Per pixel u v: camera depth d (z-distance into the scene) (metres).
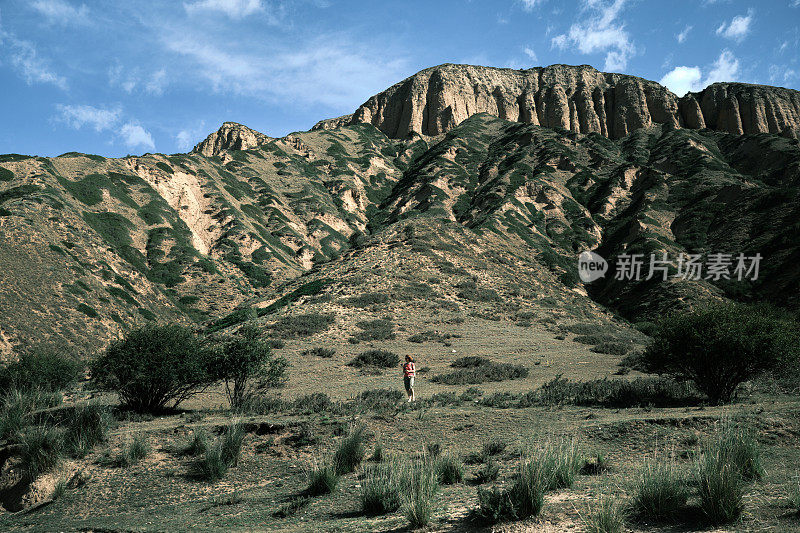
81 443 10.62
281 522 6.67
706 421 9.96
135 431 11.92
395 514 6.27
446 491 7.18
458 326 37.06
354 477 8.66
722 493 4.81
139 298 52.25
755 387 15.90
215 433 11.63
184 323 52.94
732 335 13.40
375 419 11.96
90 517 7.96
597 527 4.60
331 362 27.23
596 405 13.70
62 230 54.12
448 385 21.06
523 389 18.52
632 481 6.64
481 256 59.25
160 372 14.54
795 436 8.99
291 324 35.00
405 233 61.09
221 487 8.98
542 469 6.66
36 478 9.48
